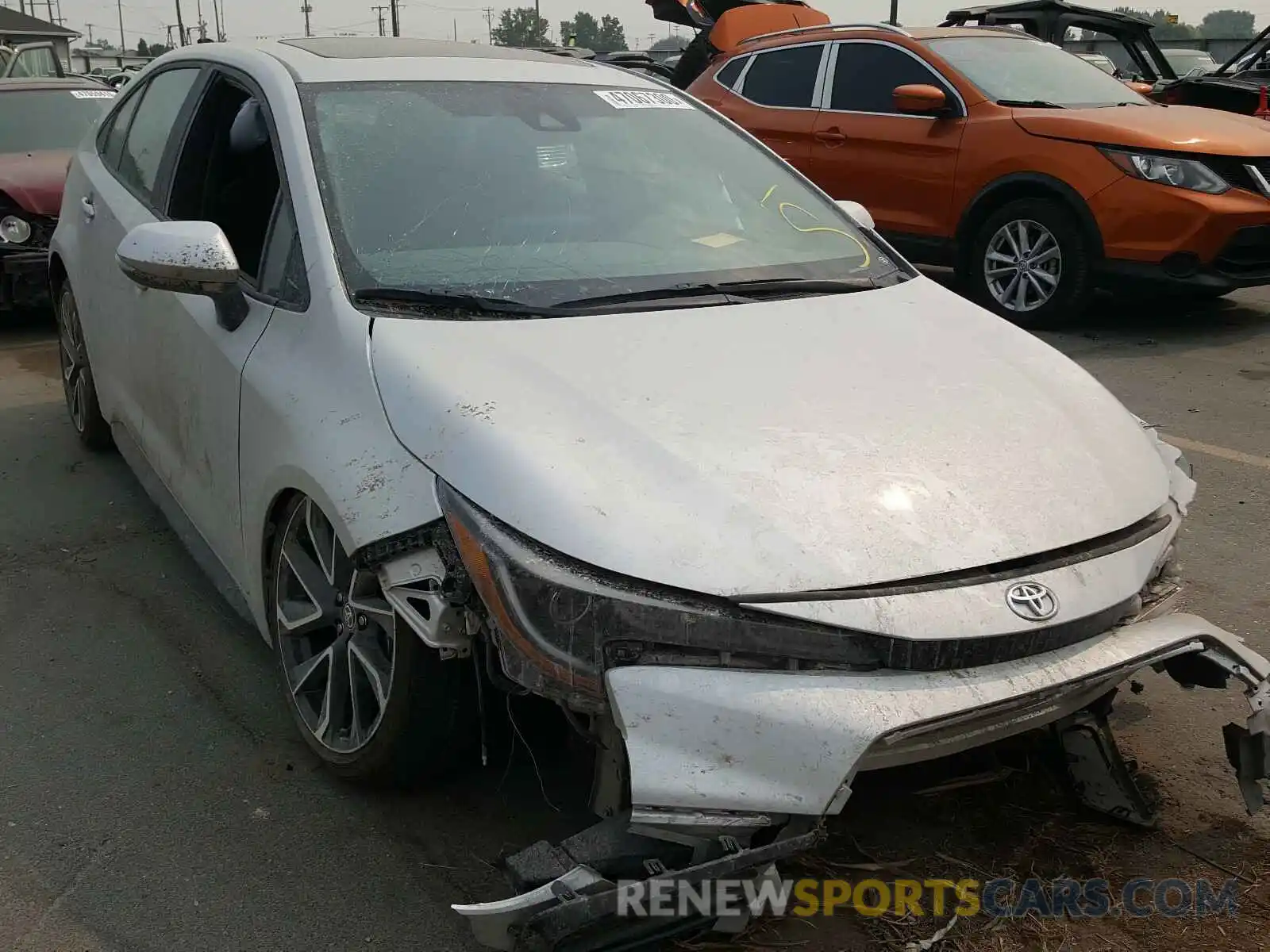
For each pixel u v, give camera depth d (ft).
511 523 7.33
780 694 6.84
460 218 10.21
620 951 7.02
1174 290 23.91
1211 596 13.24
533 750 9.30
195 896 8.45
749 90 30.63
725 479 7.52
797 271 10.89
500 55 12.84
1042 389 9.37
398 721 8.58
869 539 7.33
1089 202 24.12
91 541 14.52
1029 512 7.84
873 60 28.07
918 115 26.91
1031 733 9.41
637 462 7.59
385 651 8.93
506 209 10.46
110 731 10.51
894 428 8.29
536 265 9.94
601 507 7.28
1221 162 23.38
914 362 9.36
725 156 12.44
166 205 12.73
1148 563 8.11
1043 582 7.52
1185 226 23.27
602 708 7.04
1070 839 9.02
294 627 9.78
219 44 13.29
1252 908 8.30
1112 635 7.74
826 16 36.45
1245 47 42.91
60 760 10.07
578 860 6.97
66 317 17.10
